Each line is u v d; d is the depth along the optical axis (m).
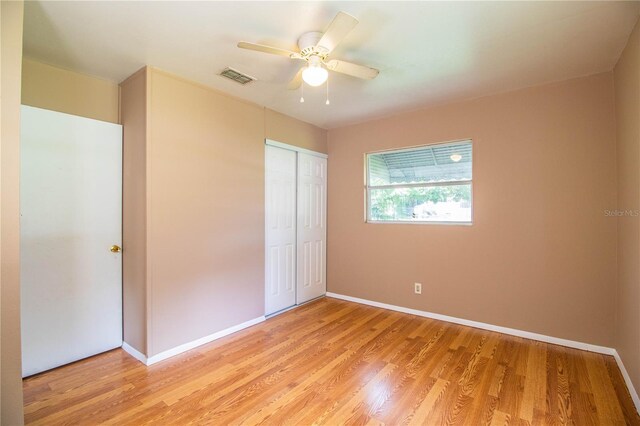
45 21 1.82
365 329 3.10
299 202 3.88
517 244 2.91
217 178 2.89
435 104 3.30
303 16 1.81
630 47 2.00
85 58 2.28
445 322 3.29
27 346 2.20
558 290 2.72
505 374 2.23
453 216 3.33
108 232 2.59
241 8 1.73
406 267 3.59
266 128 3.39
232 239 3.02
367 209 3.97
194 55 2.26
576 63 2.38
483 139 3.07
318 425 1.72
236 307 3.05
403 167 3.70
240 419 1.77
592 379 2.16
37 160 2.25
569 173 2.67
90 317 2.50
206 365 2.38
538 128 2.80
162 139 2.48
